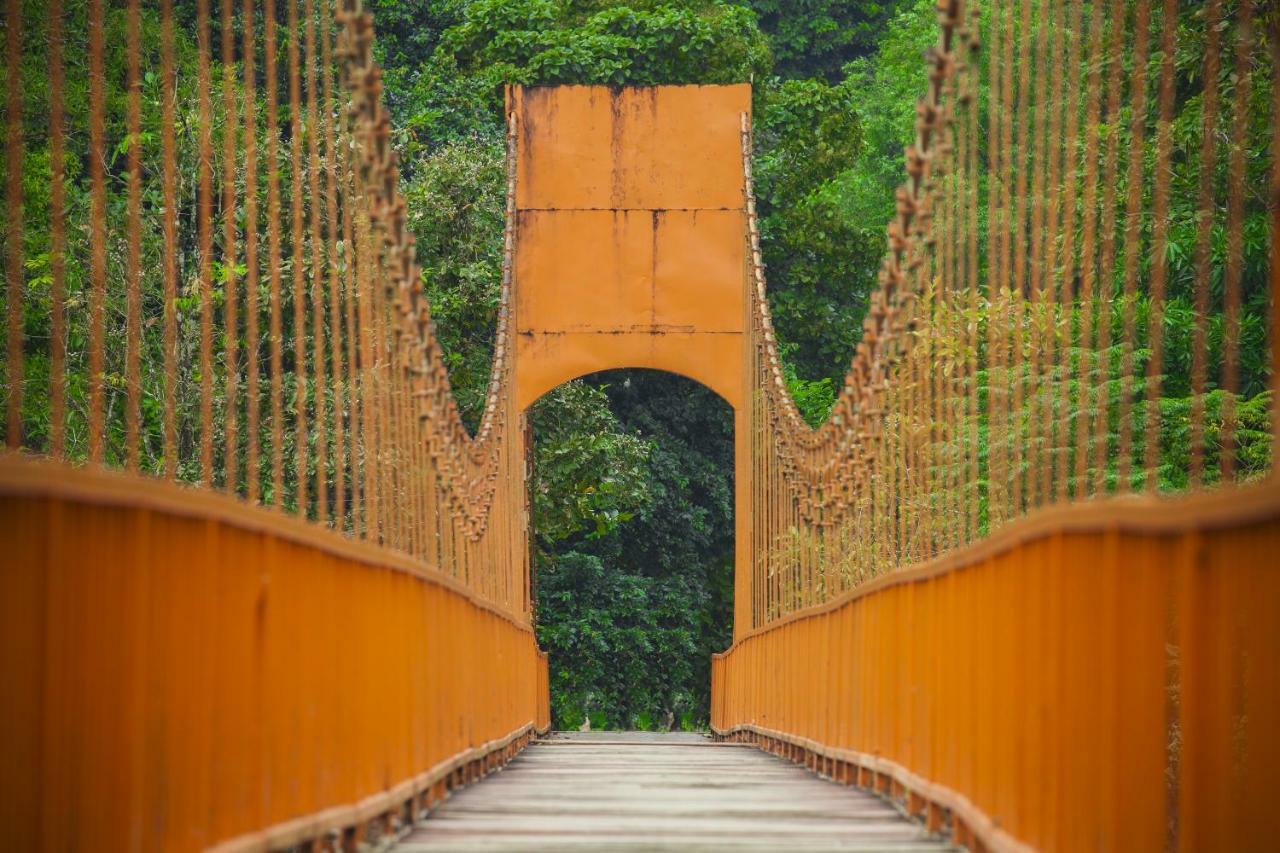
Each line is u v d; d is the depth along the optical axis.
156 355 45.38
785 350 82.75
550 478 72.00
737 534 60.12
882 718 25.23
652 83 80.06
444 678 25.81
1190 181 32.94
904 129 89.19
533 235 60.81
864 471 31.80
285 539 15.59
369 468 24.50
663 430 86.62
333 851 17.50
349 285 24.84
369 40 24.09
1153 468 14.55
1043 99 20.20
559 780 30.00
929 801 20.05
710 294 60.62
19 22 13.37
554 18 81.56
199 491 12.91
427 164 67.38
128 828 11.68
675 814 22.16
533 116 61.25
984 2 38.81
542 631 80.25
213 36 61.66
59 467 10.59
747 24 84.81
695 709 85.19
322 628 17.11
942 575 20.39
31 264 41.88
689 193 61.03
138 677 11.80
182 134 46.84
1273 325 11.45
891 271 29.05
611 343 60.47
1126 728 12.66
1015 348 21.94
